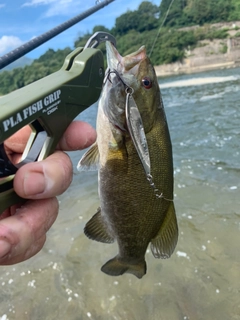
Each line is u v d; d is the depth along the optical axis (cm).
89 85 21
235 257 53
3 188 17
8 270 56
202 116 146
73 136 21
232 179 77
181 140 114
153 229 27
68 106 20
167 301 47
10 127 15
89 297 49
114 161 25
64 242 62
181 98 210
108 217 27
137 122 21
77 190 84
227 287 48
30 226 17
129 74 25
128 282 51
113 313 46
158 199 26
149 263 54
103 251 58
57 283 52
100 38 24
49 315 47
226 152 95
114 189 26
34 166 17
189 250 56
